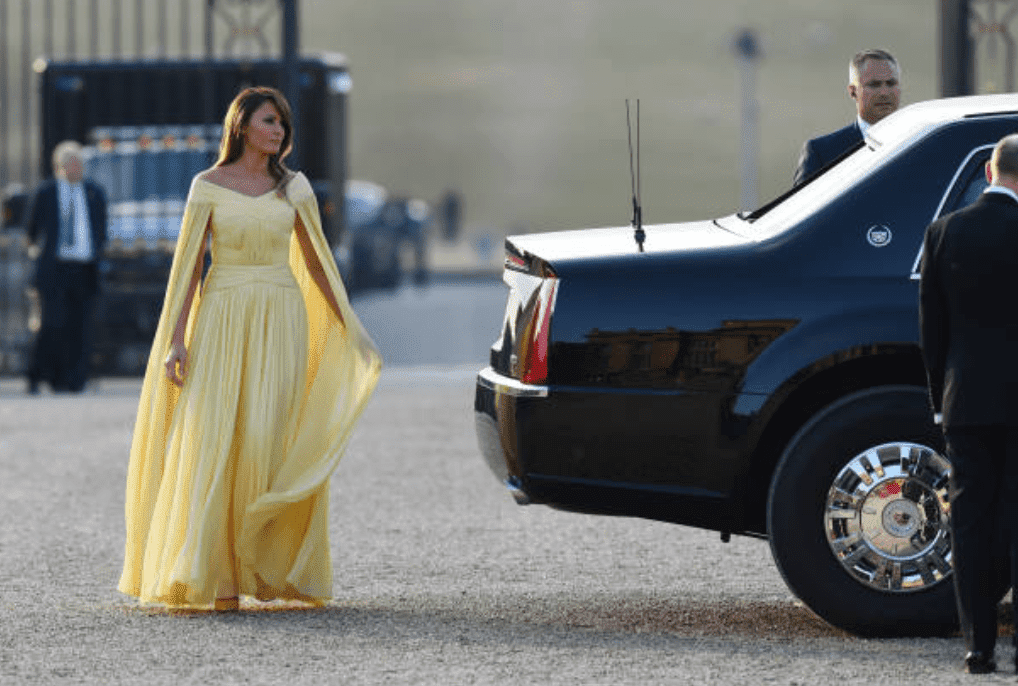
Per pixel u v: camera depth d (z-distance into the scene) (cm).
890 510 1672
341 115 5450
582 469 1700
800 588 1678
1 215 5178
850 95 2186
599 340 1698
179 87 5259
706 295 1692
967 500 1551
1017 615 1556
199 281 1900
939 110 1784
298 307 1875
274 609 1856
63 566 2114
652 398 1688
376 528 2364
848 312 1677
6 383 4822
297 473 1844
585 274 1712
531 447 1706
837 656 1614
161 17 5075
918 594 1678
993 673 1540
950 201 1714
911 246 1702
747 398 1673
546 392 1702
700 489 1686
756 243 1725
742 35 14662
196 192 1866
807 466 1672
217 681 1532
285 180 1894
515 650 1648
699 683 1513
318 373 1898
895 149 1742
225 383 1836
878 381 1728
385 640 1691
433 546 2230
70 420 3641
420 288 10631
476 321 7669
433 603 1881
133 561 1866
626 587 1966
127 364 5106
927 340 1569
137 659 1617
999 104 1761
